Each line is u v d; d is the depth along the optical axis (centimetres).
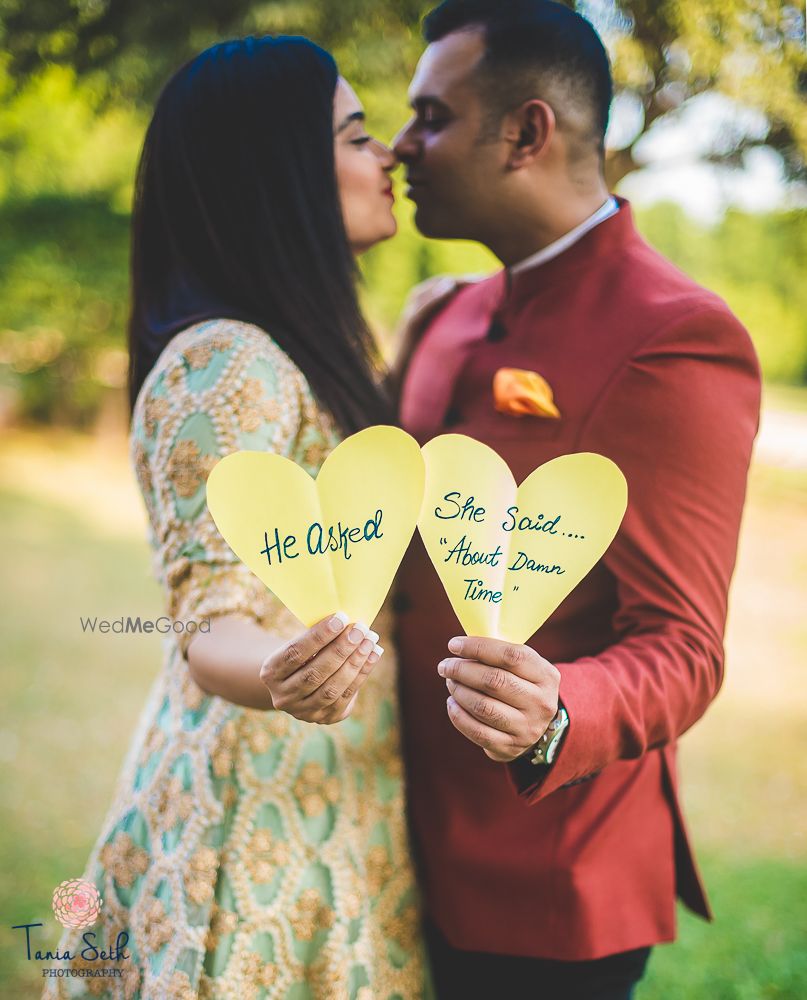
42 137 619
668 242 711
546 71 153
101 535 1015
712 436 137
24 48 320
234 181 141
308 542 110
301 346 140
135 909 135
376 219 156
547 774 116
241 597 121
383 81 310
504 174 157
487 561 114
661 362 139
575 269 154
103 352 928
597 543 114
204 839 129
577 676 120
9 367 1141
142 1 304
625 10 261
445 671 108
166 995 125
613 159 298
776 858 363
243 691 116
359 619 110
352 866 136
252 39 146
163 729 140
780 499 1013
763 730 514
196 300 142
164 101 146
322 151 144
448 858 148
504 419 151
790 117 274
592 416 143
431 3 290
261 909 129
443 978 159
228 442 124
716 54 262
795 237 404
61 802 403
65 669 595
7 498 1148
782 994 271
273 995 130
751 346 143
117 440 1425
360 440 112
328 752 136
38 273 739
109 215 711
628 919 146
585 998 146
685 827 159
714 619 135
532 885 143
